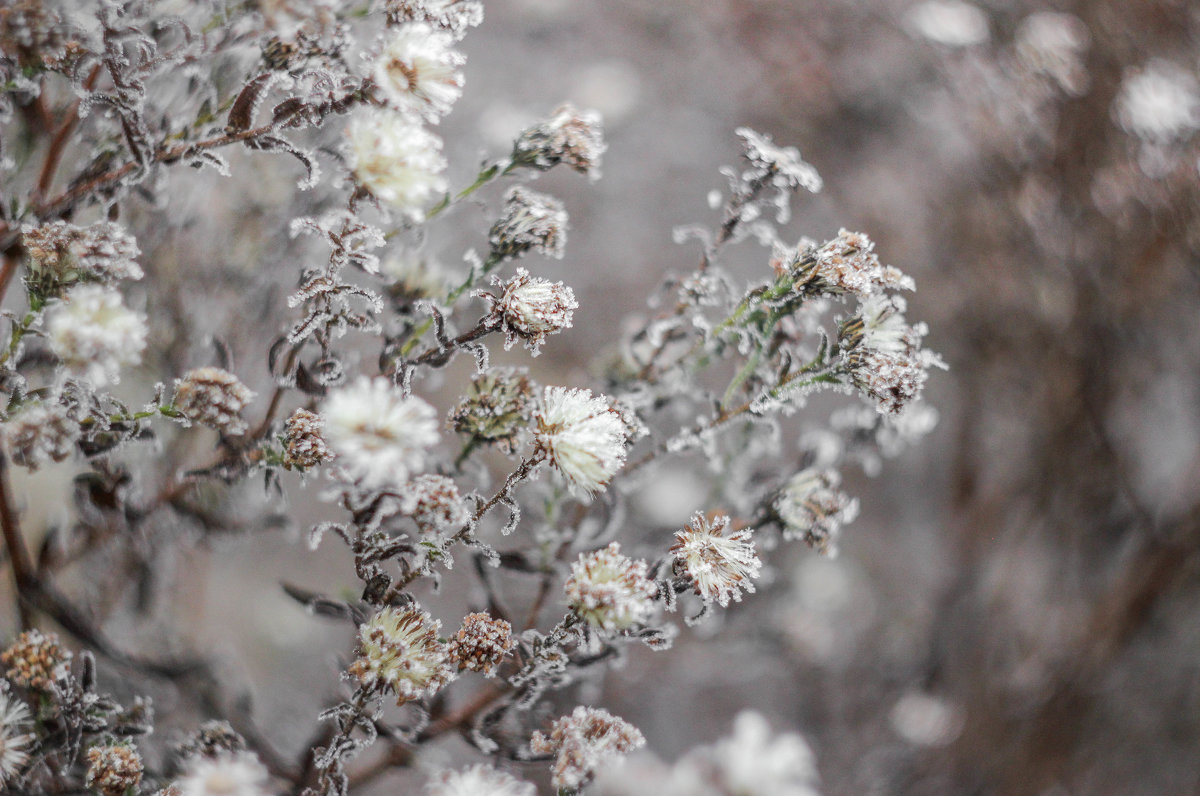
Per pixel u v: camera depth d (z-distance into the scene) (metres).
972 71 0.65
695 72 0.93
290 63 0.31
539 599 0.36
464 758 0.40
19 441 0.31
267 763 0.36
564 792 0.31
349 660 0.34
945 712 0.66
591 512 0.37
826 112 0.75
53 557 0.36
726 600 0.30
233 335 0.39
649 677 0.66
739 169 0.95
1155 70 0.55
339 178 0.31
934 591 0.72
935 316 0.67
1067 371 0.60
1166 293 0.56
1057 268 0.61
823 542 0.35
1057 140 0.59
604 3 0.97
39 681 0.32
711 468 0.38
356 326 0.32
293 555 0.56
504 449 0.34
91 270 0.31
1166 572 0.57
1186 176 0.53
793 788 0.36
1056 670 0.61
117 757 0.32
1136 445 0.60
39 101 0.34
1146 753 0.58
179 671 0.37
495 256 0.33
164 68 0.32
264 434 0.34
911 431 0.38
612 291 0.87
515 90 0.93
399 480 0.28
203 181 0.38
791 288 0.32
